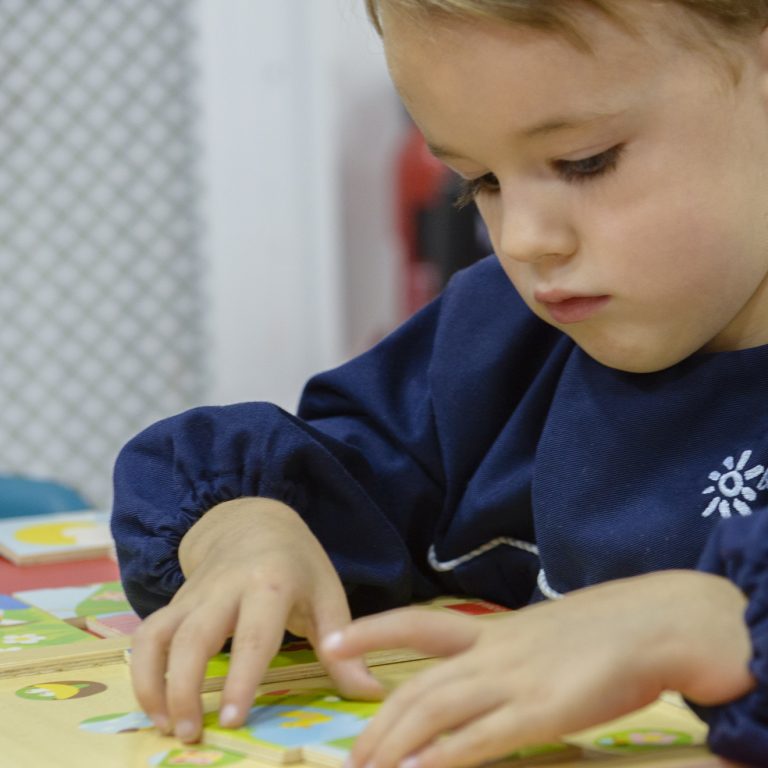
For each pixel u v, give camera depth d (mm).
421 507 1005
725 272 743
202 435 899
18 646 830
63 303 3373
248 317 3535
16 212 3320
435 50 699
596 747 603
